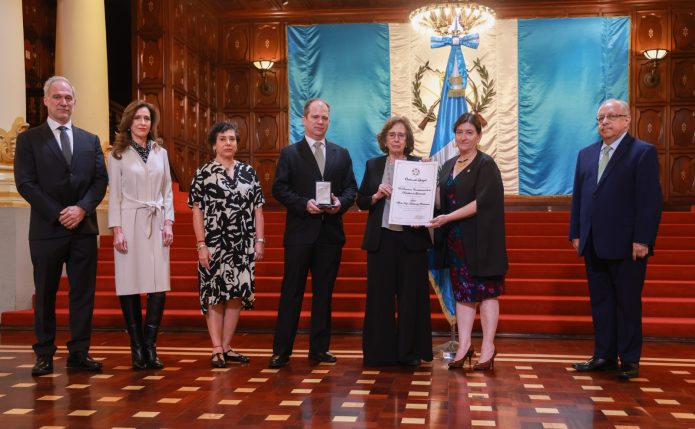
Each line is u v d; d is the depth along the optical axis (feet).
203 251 16.61
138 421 11.92
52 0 37.58
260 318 23.00
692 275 25.55
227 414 12.37
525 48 44.14
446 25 36.76
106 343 20.47
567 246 28.96
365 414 12.37
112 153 16.30
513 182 44.11
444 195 16.65
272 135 45.96
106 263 27.58
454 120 20.95
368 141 44.93
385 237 16.70
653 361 17.66
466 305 16.48
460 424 11.73
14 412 12.50
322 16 45.60
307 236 16.75
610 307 16.15
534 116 44.01
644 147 15.46
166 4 38.40
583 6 44.01
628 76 43.75
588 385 14.65
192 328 23.21
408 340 16.46
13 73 25.88
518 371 16.12
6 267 24.68
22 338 21.76
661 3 43.62
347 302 23.94
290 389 14.26
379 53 44.96
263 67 44.96
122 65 42.65
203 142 43.62
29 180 15.61
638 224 15.23
